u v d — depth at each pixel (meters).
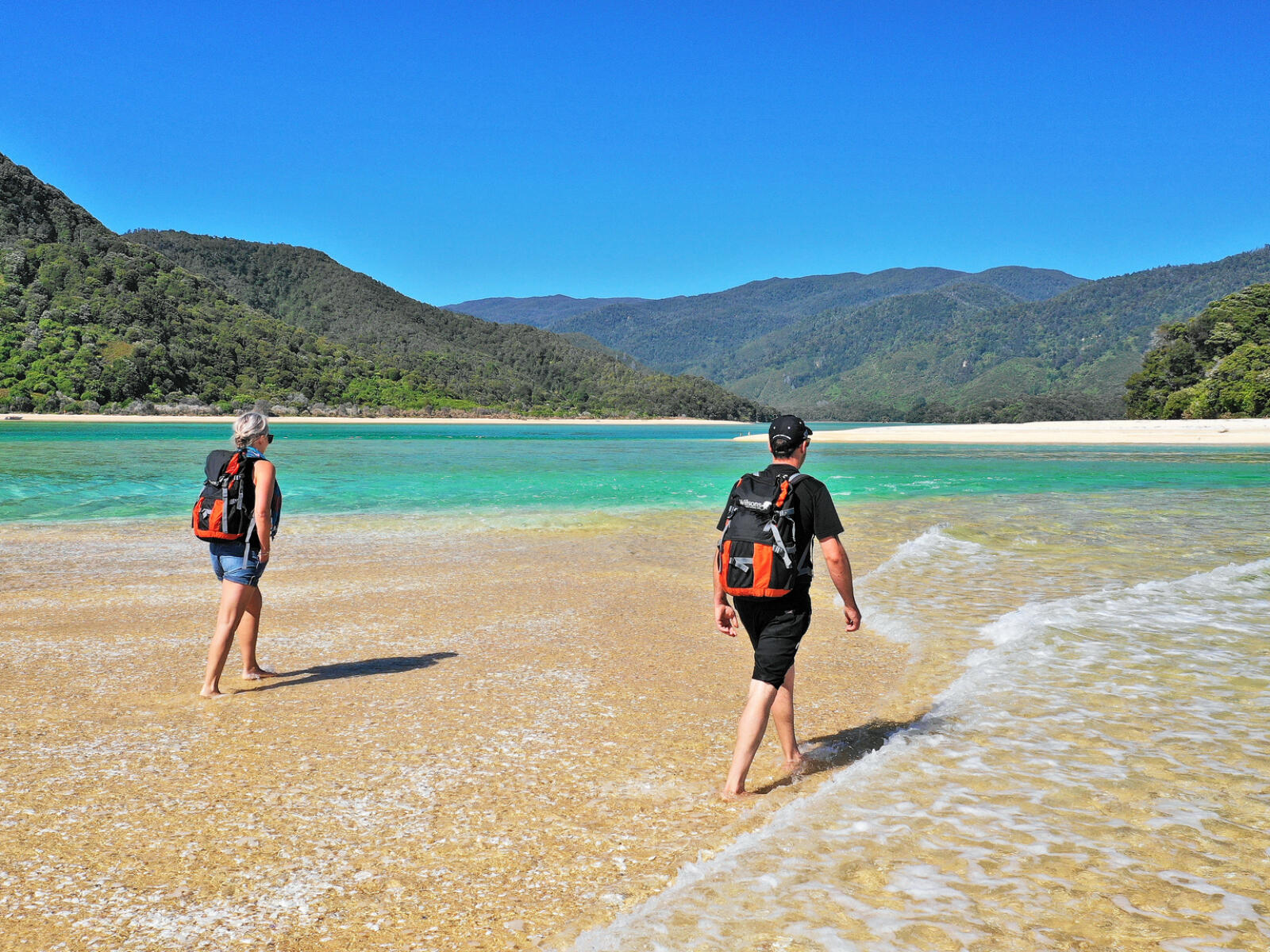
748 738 3.65
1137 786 3.69
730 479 23.64
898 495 18.55
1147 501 16.84
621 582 8.76
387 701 4.95
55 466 26.78
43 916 2.63
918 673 5.57
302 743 4.24
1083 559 9.91
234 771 3.86
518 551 10.73
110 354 155.62
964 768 3.89
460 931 2.58
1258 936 2.56
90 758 4.00
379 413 184.25
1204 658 5.68
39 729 4.40
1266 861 3.04
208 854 3.07
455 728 4.49
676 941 2.53
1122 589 8.11
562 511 15.30
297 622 7.01
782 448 3.86
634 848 3.15
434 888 2.84
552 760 4.04
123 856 3.04
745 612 3.77
